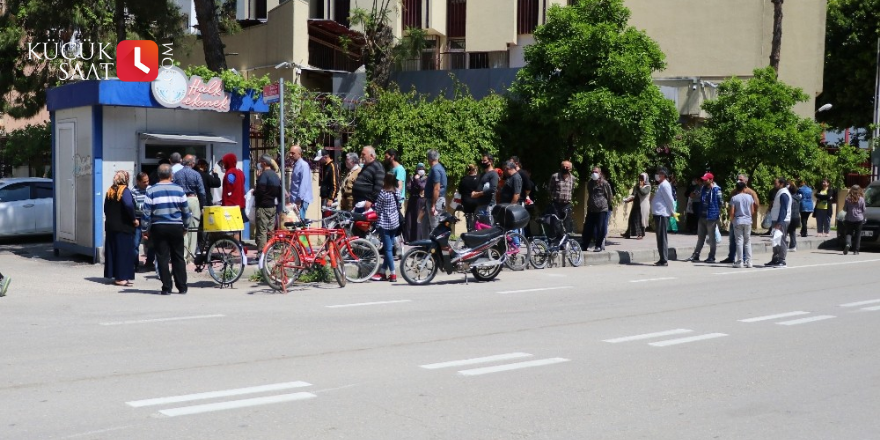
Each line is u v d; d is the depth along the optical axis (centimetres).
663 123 2064
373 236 1593
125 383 751
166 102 1659
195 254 1508
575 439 606
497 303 1273
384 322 1091
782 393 748
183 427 616
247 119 1816
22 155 3178
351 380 770
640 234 2459
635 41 2059
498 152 2259
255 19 3075
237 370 807
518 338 988
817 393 750
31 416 641
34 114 3070
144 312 1151
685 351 922
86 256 1777
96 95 1591
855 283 1575
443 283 1505
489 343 955
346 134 2228
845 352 927
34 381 756
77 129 1688
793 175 3184
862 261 2081
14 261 1700
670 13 3594
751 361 875
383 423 636
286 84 2030
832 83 4572
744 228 1891
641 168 2702
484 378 785
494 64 3322
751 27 3497
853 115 4562
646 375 806
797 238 2686
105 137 1645
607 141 2039
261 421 635
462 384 761
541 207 2341
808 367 852
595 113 1980
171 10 2956
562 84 2097
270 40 2862
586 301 1304
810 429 642
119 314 1132
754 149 2634
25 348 904
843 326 1091
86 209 1675
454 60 3372
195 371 801
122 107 1658
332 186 1736
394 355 884
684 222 2864
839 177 3409
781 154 2630
